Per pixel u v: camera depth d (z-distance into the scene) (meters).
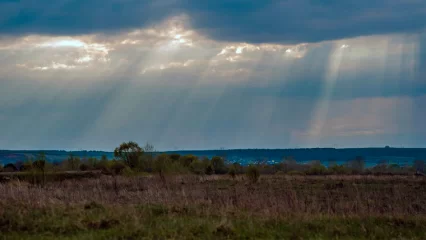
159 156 52.31
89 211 17.00
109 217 15.65
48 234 13.95
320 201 28.45
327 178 64.50
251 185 47.22
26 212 16.19
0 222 14.91
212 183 49.25
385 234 15.23
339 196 33.41
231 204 20.11
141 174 54.94
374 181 57.84
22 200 19.22
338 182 55.19
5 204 17.31
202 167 79.75
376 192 35.56
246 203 21.11
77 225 14.63
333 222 16.61
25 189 24.47
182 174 53.72
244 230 14.67
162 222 15.48
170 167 50.84
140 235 13.65
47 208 17.09
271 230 15.02
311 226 16.02
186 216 17.11
